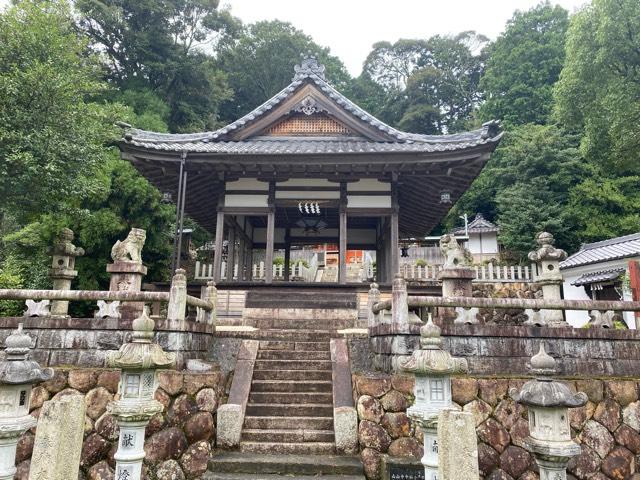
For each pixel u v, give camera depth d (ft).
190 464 18.21
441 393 12.81
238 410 19.47
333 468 17.61
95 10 79.36
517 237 78.07
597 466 18.72
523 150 83.97
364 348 25.43
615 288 52.16
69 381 19.52
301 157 36.42
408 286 38.70
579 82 43.06
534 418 12.02
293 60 118.21
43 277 46.11
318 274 87.45
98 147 32.55
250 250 52.13
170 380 19.42
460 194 43.73
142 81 86.63
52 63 29.63
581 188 76.95
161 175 40.34
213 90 96.48
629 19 38.70
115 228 53.26
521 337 21.34
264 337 28.17
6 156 27.02
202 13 100.58
